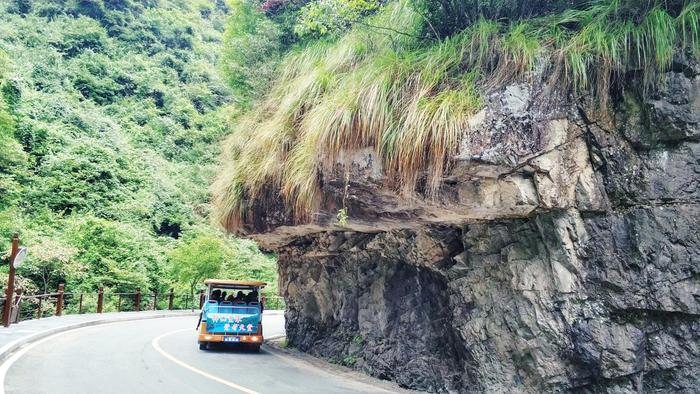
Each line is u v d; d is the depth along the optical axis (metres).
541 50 6.20
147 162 33.25
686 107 5.47
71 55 39.00
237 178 10.55
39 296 16.05
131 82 39.56
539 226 6.41
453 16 7.30
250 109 11.77
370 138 6.87
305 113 8.52
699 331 5.43
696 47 5.45
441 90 6.59
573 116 6.07
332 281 11.92
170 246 28.05
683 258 5.46
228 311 12.74
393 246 9.07
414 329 8.87
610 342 5.84
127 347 12.12
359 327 10.66
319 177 7.79
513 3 6.84
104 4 44.59
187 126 39.28
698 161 5.47
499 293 7.07
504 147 5.91
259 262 32.41
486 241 7.18
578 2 6.60
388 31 8.24
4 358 9.48
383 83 6.79
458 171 6.14
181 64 44.00
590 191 6.03
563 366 6.30
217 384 8.20
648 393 5.78
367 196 7.26
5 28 36.69
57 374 8.31
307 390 8.09
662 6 5.83
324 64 8.95
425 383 8.34
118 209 27.72
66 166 27.45
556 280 6.25
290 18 11.96
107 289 22.50
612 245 5.90
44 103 31.03
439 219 7.25
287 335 14.30
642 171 5.78
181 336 15.15
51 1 42.16
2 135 21.28
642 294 5.67
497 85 6.26
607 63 5.89
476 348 7.34
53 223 24.14
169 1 52.78
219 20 57.00
